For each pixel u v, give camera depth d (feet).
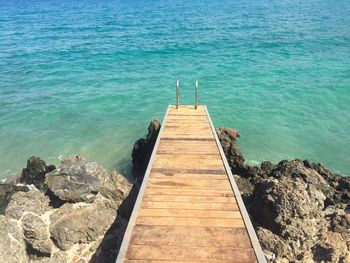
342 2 292.61
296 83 96.63
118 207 46.91
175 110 61.77
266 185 43.32
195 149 47.24
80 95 91.35
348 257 36.55
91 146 68.64
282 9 252.42
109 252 41.32
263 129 73.46
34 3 356.79
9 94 92.94
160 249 29.35
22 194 44.57
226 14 231.09
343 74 103.24
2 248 37.40
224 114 79.56
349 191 50.80
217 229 31.71
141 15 238.27
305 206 40.83
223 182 39.24
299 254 38.24
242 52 129.18
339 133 71.92
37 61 123.03
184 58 122.62
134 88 95.25
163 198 36.24
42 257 41.19
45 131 74.18
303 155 64.85
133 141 70.33
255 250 28.94
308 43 141.79
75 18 232.73
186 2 321.11
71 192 44.01
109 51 133.90
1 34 175.42
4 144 69.05
